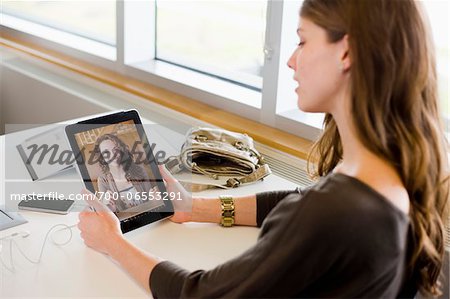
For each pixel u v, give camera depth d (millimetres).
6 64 2984
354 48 886
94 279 1175
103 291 1138
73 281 1165
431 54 930
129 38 2574
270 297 922
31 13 3258
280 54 2039
